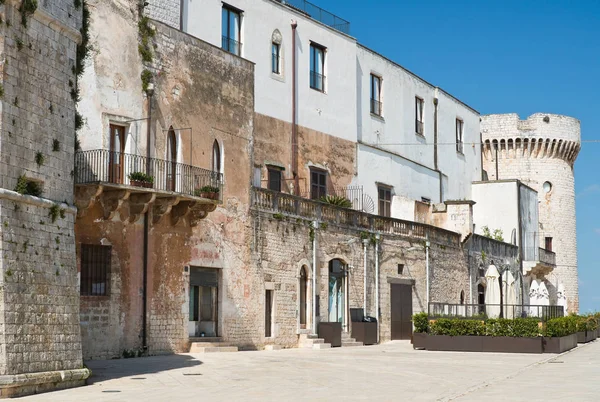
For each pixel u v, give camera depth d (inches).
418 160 2415.1
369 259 1828.2
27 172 823.7
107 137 1177.4
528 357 1369.3
